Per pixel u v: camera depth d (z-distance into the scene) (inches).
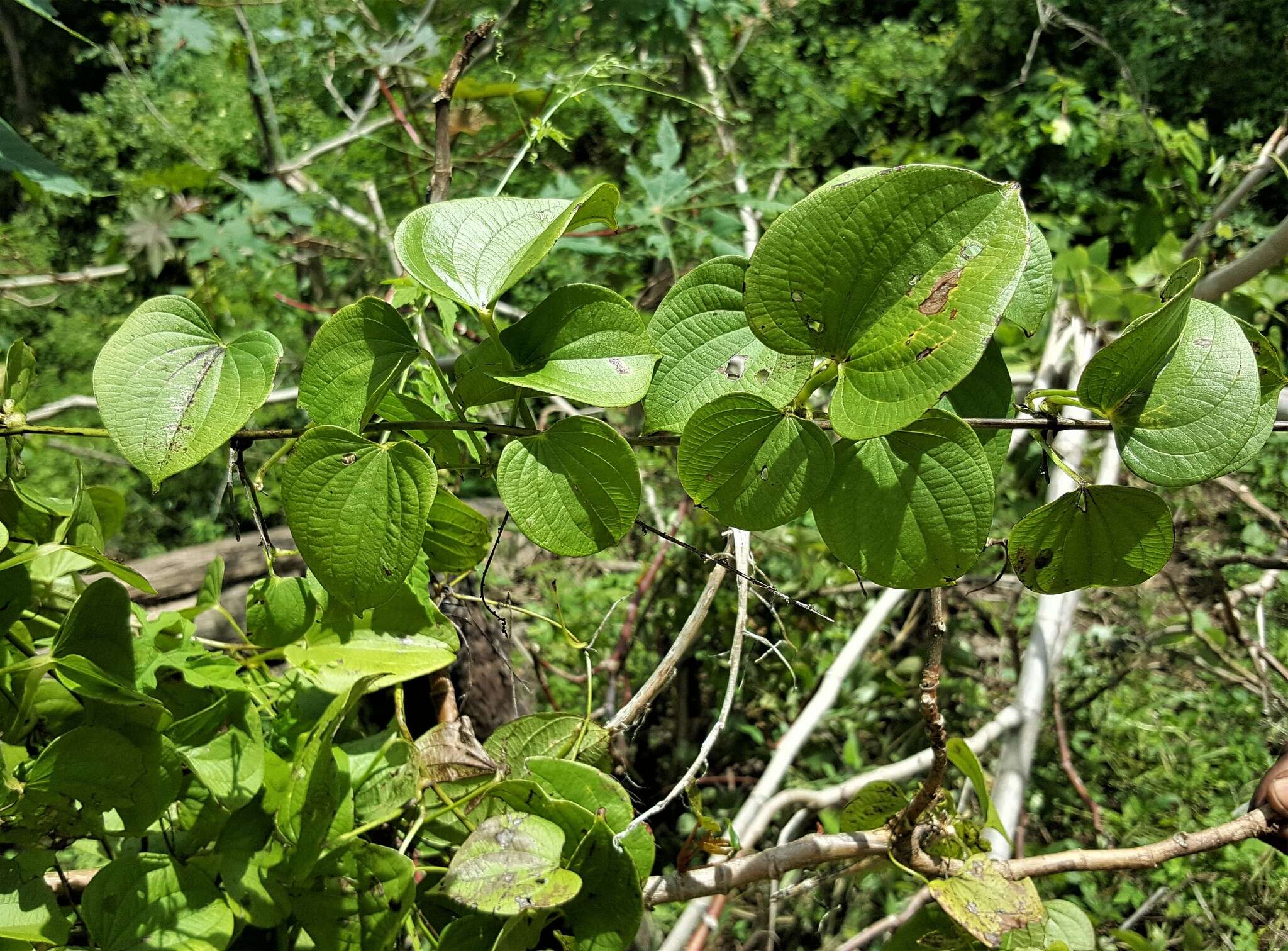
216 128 116.3
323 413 19.8
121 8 162.1
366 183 76.8
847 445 19.1
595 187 17.7
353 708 27.8
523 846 21.8
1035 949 27.4
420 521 19.2
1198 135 82.5
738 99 94.2
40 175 37.2
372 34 73.7
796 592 63.3
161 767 22.8
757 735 62.5
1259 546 74.4
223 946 22.5
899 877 56.1
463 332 37.7
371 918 23.3
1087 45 150.9
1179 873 62.6
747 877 25.9
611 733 27.0
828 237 17.0
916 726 64.2
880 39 150.9
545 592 71.0
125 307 108.3
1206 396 18.6
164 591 61.6
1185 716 72.9
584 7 78.1
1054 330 55.0
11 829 22.1
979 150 135.7
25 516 25.8
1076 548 19.8
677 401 19.6
